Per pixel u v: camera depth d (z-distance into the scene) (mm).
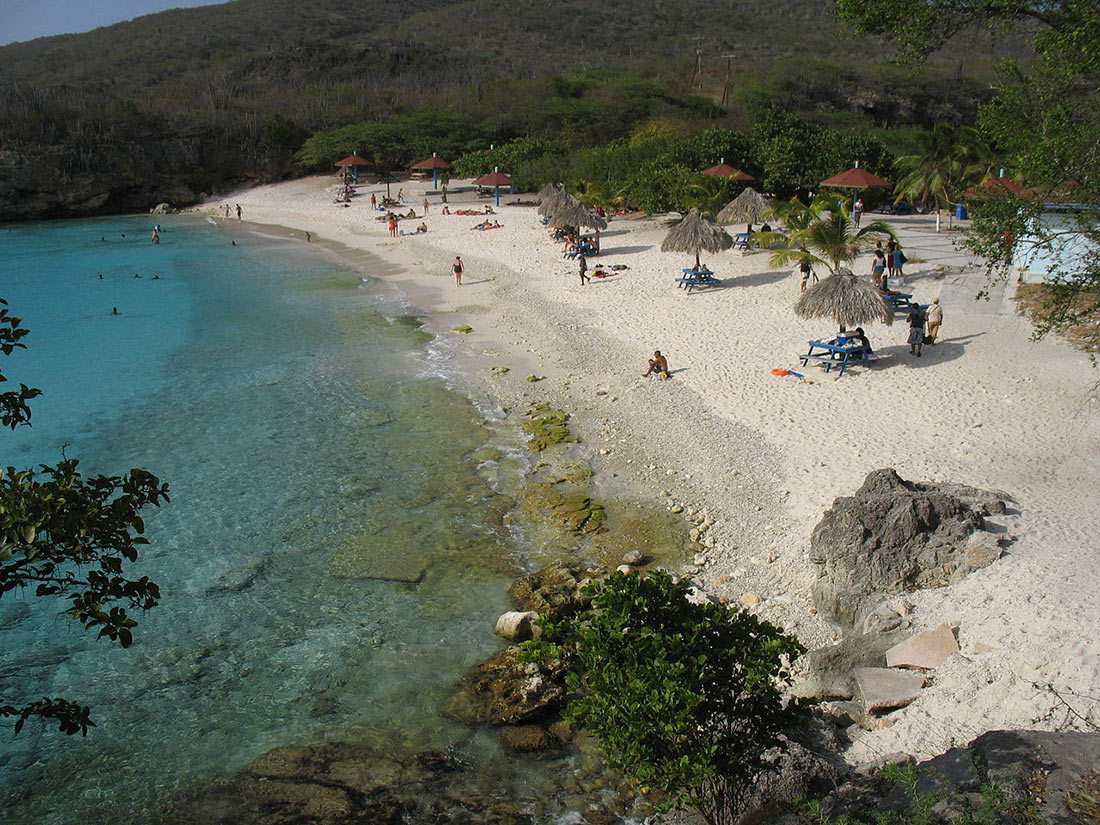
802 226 32812
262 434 20938
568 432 20125
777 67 103750
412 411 22172
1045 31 12406
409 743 10641
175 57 138000
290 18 162500
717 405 20500
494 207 62156
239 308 35500
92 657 12617
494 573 14438
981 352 21938
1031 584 11156
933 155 44375
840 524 12617
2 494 5762
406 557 15023
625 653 7039
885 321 21219
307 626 13141
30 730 11117
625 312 29578
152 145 83125
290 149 88438
